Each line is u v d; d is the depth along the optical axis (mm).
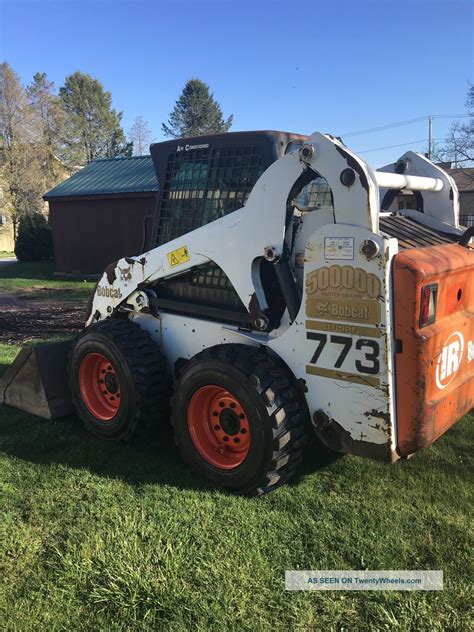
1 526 3059
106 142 70000
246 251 3336
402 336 2773
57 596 2514
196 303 3824
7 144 44219
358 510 3227
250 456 3195
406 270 2709
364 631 2330
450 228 3982
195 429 3533
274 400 3074
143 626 2344
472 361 3441
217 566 2697
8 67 43875
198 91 71250
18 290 15516
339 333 2920
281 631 2324
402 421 2854
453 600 2494
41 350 4672
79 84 68500
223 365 3230
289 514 3180
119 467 3779
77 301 13188
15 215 44031
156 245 4121
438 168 4047
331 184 2848
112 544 2867
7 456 3959
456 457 3914
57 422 4617
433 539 2949
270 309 3355
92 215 17938
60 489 3477
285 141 3488
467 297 3352
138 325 4172
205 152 3746
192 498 3348
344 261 2834
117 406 4168
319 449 4016
